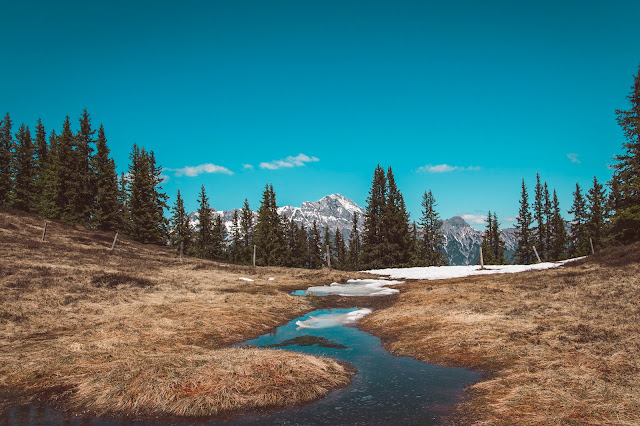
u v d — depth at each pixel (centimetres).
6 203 5619
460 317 1334
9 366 876
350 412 655
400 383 803
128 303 1706
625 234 3591
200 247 7219
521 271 2948
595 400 597
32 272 2034
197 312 1575
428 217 6762
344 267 9088
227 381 761
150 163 6544
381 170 6050
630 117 3672
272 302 1970
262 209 6969
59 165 5525
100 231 5278
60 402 710
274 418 637
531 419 566
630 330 951
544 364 804
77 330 1228
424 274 3378
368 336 1316
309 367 858
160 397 701
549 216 6988
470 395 706
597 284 1644
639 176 3441
